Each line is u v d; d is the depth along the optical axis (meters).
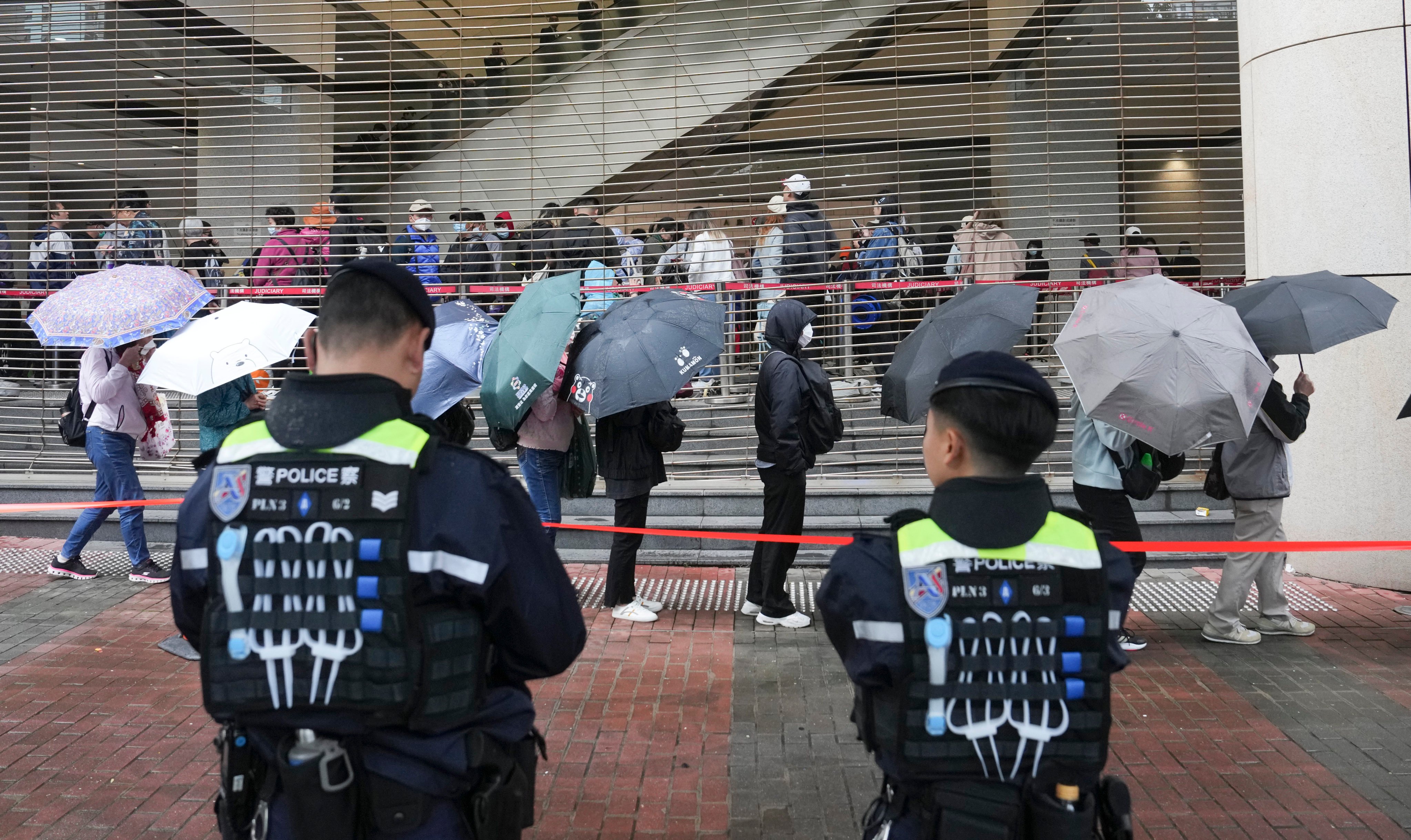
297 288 8.69
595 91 10.10
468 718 1.97
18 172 9.97
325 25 10.31
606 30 10.03
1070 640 1.91
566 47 10.14
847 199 9.24
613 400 5.50
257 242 10.62
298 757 1.86
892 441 8.54
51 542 8.19
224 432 5.90
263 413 2.10
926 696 1.89
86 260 9.45
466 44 10.41
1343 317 5.00
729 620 6.41
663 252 9.51
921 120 10.30
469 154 10.38
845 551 2.01
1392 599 6.74
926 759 1.90
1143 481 5.44
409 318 2.13
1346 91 6.91
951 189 9.48
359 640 1.89
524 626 2.03
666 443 6.20
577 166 9.52
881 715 1.96
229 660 1.92
